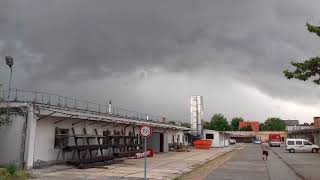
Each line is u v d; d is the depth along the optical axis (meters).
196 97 78.81
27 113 22.14
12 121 22.25
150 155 39.38
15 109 22.23
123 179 19.20
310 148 55.91
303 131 77.31
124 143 36.97
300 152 55.50
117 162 29.83
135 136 39.53
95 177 19.59
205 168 27.31
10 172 18.45
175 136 60.91
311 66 16.75
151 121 46.25
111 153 34.12
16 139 22.05
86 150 27.98
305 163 32.84
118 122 34.38
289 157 42.78
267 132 141.75
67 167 23.89
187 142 72.88
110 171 22.89
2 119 21.55
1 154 22.08
